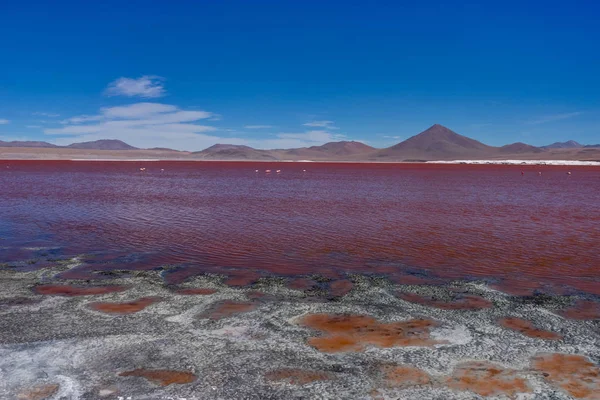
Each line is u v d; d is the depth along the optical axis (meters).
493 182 56.03
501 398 5.62
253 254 13.83
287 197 32.81
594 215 23.61
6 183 43.72
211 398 5.59
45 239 15.95
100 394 5.64
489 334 7.62
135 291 9.97
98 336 7.40
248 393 5.70
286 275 11.49
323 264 12.69
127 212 23.25
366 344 7.18
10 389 5.73
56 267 12.12
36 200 28.61
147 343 7.14
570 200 32.34
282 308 8.89
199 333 7.57
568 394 5.72
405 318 8.39
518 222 20.80
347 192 38.09
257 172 82.62
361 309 8.89
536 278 11.35
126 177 58.66
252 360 6.59
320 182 53.16
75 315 8.38
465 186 47.53
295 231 17.83
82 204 26.70
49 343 7.11
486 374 6.21
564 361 6.63
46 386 5.82
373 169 108.25
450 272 11.91
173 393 5.69
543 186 48.53
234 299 9.45
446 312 8.76
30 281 10.72
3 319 8.14
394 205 27.80
